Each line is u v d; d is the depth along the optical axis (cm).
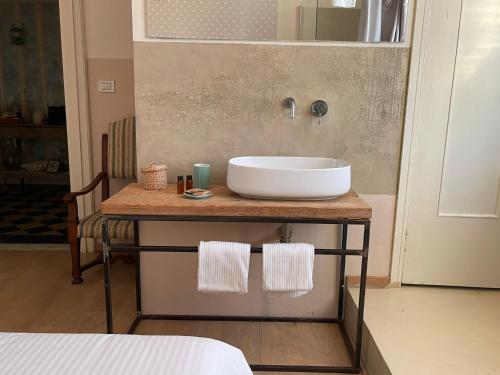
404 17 191
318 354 191
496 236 213
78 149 296
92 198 302
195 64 194
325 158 196
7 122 460
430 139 203
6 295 246
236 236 209
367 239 165
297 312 218
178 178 181
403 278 220
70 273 277
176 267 214
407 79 196
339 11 191
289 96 197
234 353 109
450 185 208
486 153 205
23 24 497
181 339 107
